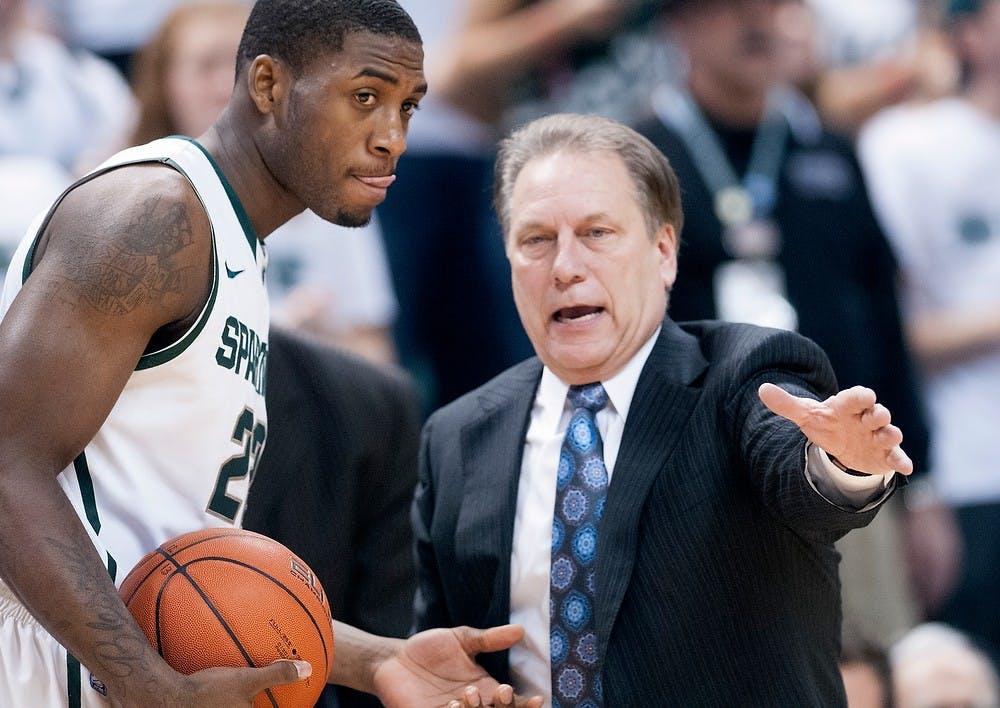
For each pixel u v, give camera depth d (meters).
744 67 11.34
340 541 7.75
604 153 6.43
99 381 5.46
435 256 13.35
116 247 5.51
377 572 7.98
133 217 5.58
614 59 13.47
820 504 5.44
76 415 5.42
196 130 10.81
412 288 13.24
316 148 6.05
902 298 13.05
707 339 6.55
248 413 6.23
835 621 6.26
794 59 12.59
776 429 5.78
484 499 6.50
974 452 13.27
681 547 6.03
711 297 11.04
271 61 6.09
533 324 6.46
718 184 11.27
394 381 8.16
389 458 8.03
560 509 6.30
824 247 11.31
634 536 6.07
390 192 13.23
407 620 8.00
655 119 11.57
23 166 11.59
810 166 11.47
